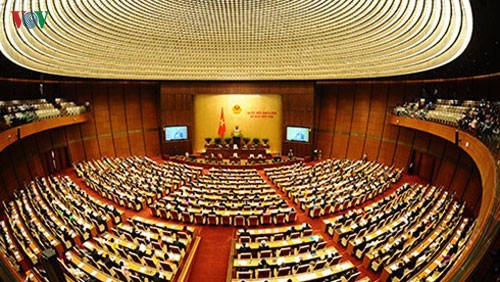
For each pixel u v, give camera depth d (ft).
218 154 85.20
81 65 64.18
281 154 90.27
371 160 80.94
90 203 48.06
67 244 36.09
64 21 47.32
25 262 31.19
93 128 81.10
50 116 60.03
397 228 38.68
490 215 22.29
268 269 29.55
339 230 40.37
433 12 40.34
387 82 79.61
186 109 88.94
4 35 38.32
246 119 92.53
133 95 87.71
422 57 52.21
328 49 65.36
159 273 29.48
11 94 63.52
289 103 86.84
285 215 45.47
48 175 68.39
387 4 44.29
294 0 50.62
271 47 69.41
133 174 65.98
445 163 62.39
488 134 36.29
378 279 32.30
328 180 61.98
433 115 56.24
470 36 34.47
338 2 48.62
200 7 53.11
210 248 39.75
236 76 82.58
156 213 47.62
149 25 58.44
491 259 17.33
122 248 34.86
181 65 76.54
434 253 32.68
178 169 71.56
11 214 41.50
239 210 47.21
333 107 87.40
